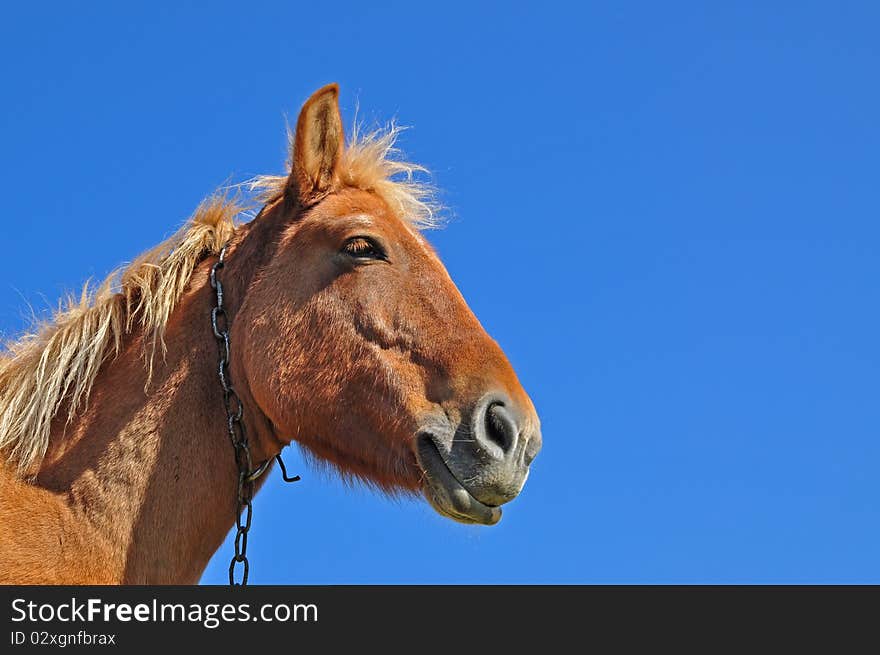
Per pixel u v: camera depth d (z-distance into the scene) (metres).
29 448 5.62
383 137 6.75
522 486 5.61
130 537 5.58
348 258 6.04
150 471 5.71
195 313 6.12
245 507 6.25
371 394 5.83
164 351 5.94
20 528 5.38
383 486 5.93
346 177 6.45
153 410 5.82
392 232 6.17
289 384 5.88
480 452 5.55
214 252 6.36
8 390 5.79
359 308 5.94
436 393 5.75
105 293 6.12
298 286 6.03
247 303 6.08
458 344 5.85
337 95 6.32
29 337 6.04
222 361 5.99
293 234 6.17
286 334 5.94
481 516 5.58
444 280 6.13
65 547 5.43
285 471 6.25
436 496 5.63
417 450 5.70
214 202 6.53
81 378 5.85
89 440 5.73
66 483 5.60
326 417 5.88
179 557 5.73
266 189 6.72
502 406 5.66
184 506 5.75
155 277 6.19
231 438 5.93
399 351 5.87
